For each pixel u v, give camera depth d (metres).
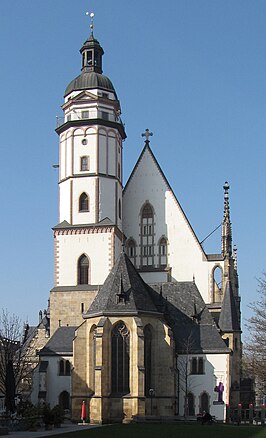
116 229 116.88
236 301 126.56
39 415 74.88
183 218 124.50
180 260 123.25
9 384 80.69
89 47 124.44
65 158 120.38
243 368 122.00
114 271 99.56
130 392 92.62
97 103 120.19
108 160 119.44
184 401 101.31
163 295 111.38
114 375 93.38
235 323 111.44
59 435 63.09
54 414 75.44
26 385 119.25
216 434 65.06
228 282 115.94
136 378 91.81
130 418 91.62
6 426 70.75
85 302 113.50
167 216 125.06
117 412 92.12
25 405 82.69
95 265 115.19
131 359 93.31
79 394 96.19
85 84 121.19
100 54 125.38
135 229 125.62
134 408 91.31
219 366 102.25
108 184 118.75
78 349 97.62
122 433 66.12
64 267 116.00
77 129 119.94
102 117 120.31
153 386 96.31
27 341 149.50
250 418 98.75
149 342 97.00
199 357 103.00
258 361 101.44
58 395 105.94
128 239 125.50
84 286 114.50
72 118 120.44
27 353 130.38
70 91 121.69
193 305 109.31
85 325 98.44
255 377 119.12
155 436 62.25
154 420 90.50
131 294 96.00
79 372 96.94
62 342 108.31
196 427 77.56
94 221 116.75
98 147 118.88
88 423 91.56
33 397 106.50
